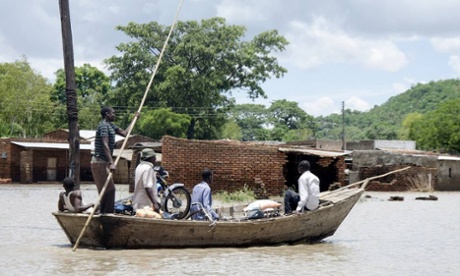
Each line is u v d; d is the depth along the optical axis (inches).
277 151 1195.3
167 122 2484.0
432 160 1695.4
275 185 1191.6
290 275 423.5
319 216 569.6
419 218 841.5
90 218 485.7
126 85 2652.6
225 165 1184.2
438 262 482.0
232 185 1185.4
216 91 2711.6
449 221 799.7
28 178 1802.4
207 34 2701.8
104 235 498.9
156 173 581.6
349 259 491.8
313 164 1385.3
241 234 528.4
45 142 1900.8
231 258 483.8
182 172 1173.1
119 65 2674.7
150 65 2667.3
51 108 2682.1
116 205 544.1
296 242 571.5
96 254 487.5
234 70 2738.7
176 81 2568.9
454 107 2770.7
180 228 504.7
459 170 1779.0
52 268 431.8
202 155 1178.0
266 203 582.9
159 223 495.5
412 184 1659.7
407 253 525.0
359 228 712.4
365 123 6973.4
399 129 4362.7
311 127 4586.6
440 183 1740.9
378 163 1676.9
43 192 1387.8
